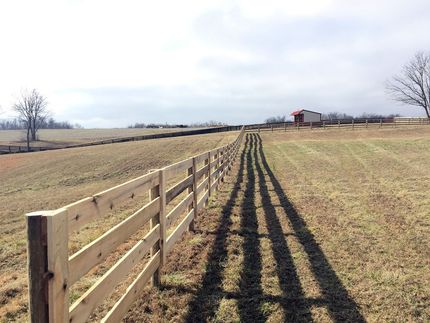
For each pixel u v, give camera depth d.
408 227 7.24
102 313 4.06
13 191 20.81
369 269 5.23
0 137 103.88
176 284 4.76
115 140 62.28
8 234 9.38
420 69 70.25
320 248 6.12
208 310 4.12
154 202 4.68
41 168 30.25
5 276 5.85
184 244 6.32
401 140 29.86
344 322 3.88
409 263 5.45
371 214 8.34
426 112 71.19
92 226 8.55
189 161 7.03
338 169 16.61
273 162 19.84
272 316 4.00
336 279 4.91
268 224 7.62
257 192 11.35
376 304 4.25
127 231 3.73
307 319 3.94
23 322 4.08
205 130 64.12
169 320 3.92
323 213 8.54
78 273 2.72
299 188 12.05
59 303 2.40
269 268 5.29
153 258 4.64
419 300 4.35
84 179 23.28
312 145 29.47
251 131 51.53
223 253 5.91
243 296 4.46
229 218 8.09
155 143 45.47
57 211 2.41
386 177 13.80
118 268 3.48
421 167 16.02
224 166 14.20
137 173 24.31
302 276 5.02
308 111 63.62
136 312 4.06
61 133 112.62
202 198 8.89
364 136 37.41
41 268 2.24
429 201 9.46
